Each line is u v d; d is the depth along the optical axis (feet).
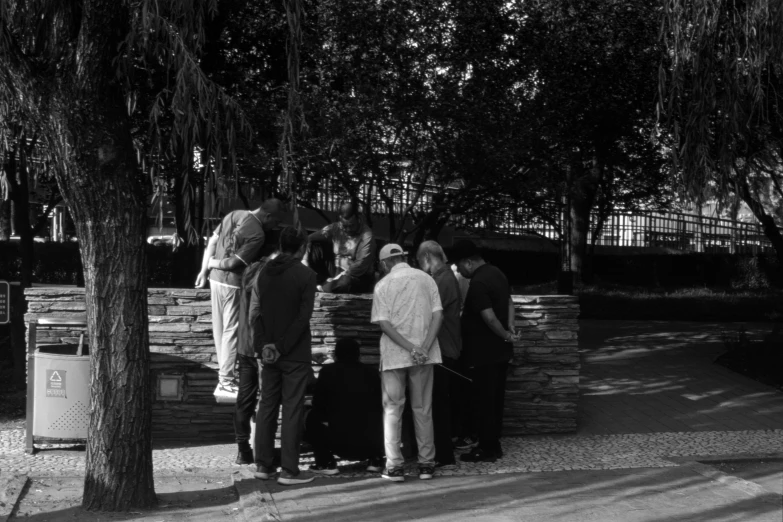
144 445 19.34
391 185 35.76
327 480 21.66
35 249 53.16
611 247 82.84
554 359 26.68
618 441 25.75
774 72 29.86
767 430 26.89
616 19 38.19
